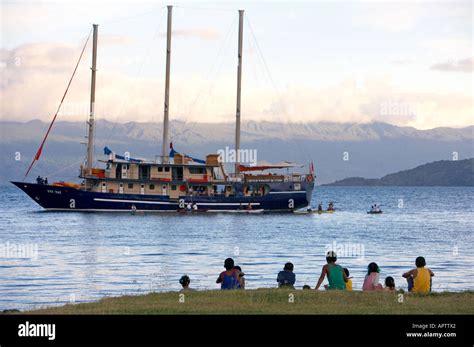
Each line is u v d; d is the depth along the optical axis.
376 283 51.97
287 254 114.44
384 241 141.12
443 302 45.53
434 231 169.75
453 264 99.50
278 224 189.00
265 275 86.94
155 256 110.00
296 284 77.75
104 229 165.88
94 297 67.69
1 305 62.91
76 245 127.88
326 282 79.69
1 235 149.88
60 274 86.75
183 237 146.50
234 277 53.94
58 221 189.00
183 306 43.97
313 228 177.88
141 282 79.56
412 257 109.75
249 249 123.12
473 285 76.94
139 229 165.75
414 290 51.38
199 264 99.19
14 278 83.00
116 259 105.12
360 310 42.50
